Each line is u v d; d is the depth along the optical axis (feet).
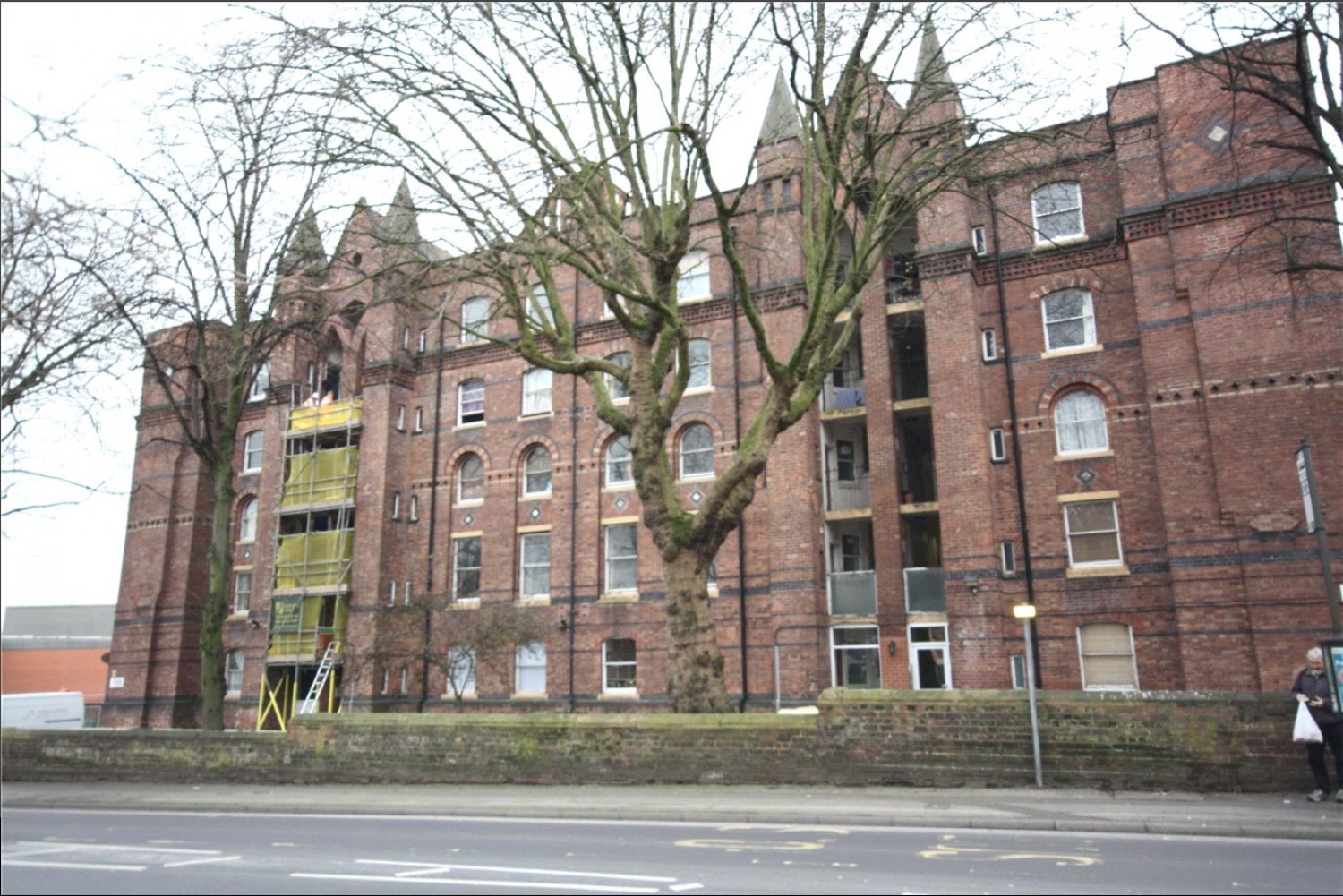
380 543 97.55
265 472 110.11
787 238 84.23
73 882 28.73
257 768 61.98
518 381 97.96
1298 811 37.52
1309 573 60.70
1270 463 62.95
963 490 74.74
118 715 110.32
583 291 96.37
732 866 29.58
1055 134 53.88
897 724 48.47
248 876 29.12
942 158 74.90
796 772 49.49
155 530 114.21
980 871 28.09
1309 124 44.01
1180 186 68.59
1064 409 75.20
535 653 91.97
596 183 55.26
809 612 77.87
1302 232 62.80
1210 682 63.57
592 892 25.52
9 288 47.52
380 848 34.94
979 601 72.49
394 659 94.32
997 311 78.23
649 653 85.20
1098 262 75.10
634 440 55.11
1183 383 67.77
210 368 73.51
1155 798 41.81
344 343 108.06
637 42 51.21
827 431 86.33
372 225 61.31
